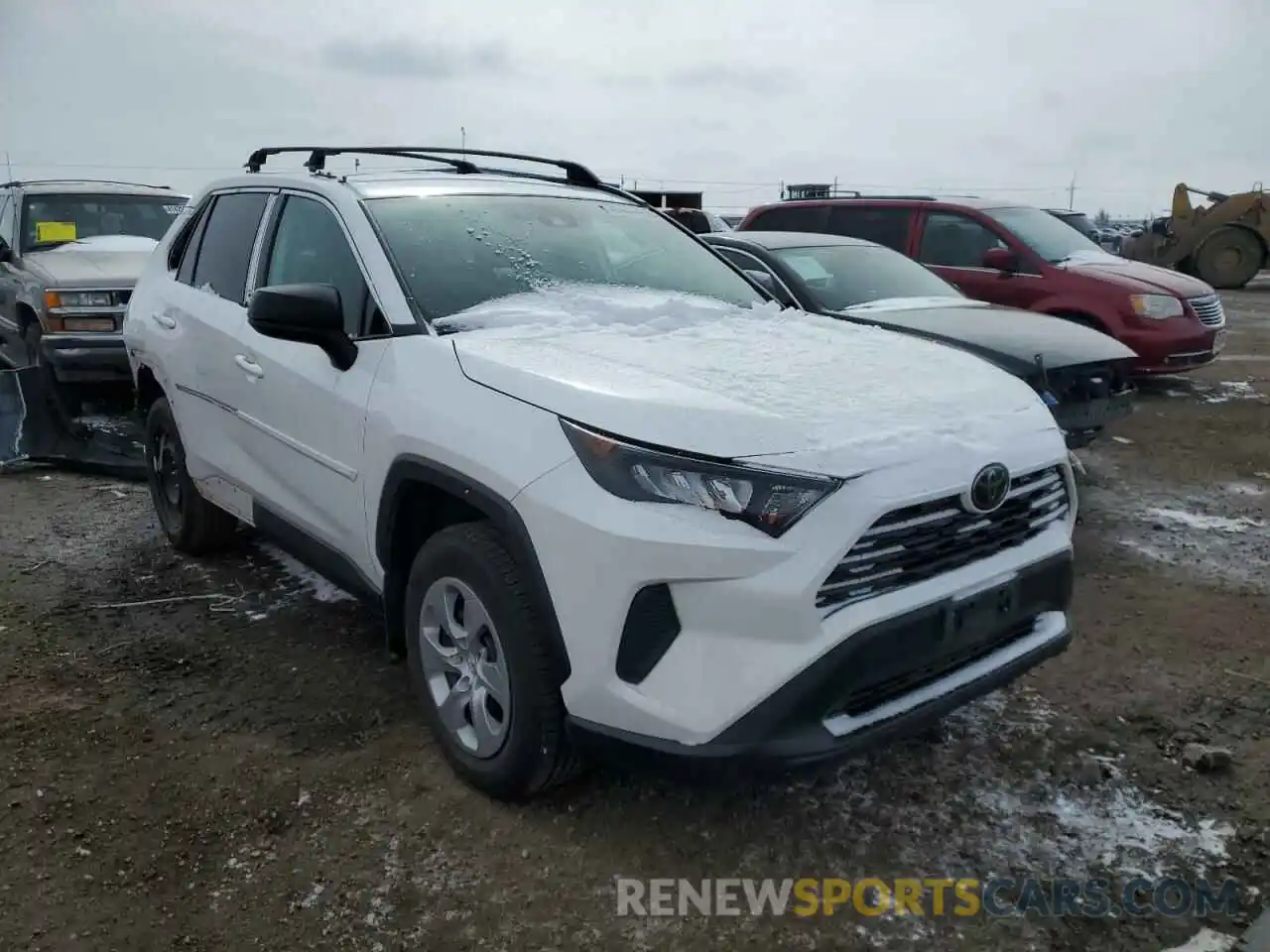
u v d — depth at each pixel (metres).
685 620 2.53
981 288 9.20
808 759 2.50
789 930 2.60
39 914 2.61
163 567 5.02
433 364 3.14
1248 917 2.64
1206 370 11.17
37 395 7.06
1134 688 3.85
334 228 3.79
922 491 2.60
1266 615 4.54
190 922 2.60
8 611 4.46
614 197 4.60
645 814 3.04
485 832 2.95
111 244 8.48
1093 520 5.91
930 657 2.69
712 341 3.36
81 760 3.30
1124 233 27.39
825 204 9.99
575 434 2.67
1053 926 2.62
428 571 3.12
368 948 2.53
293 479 3.79
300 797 3.11
